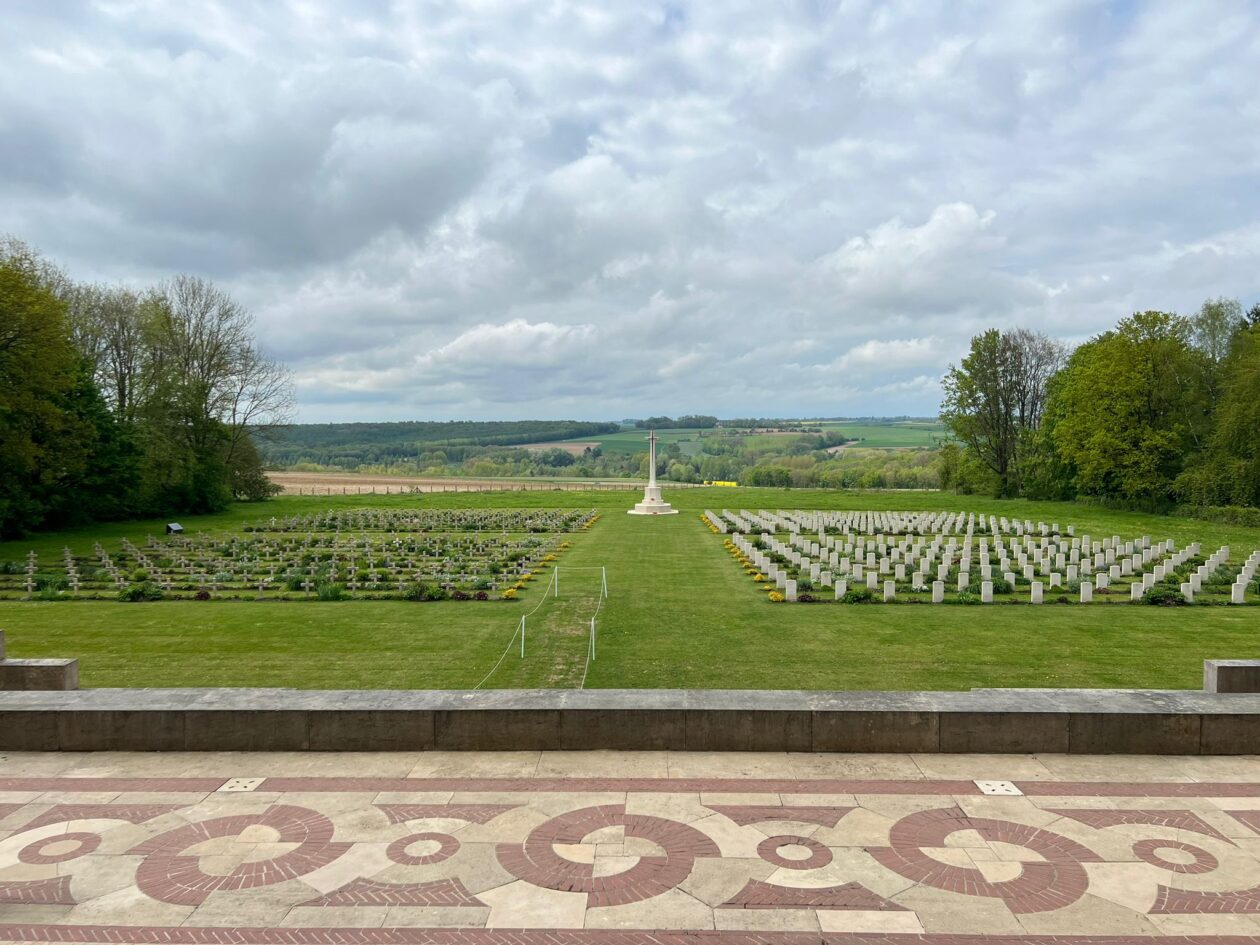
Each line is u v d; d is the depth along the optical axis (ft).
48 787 33.65
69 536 183.93
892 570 134.82
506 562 136.67
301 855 28.37
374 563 136.77
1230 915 24.90
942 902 25.61
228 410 277.23
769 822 30.78
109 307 254.88
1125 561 130.11
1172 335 249.34
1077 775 34.83
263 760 36.35
